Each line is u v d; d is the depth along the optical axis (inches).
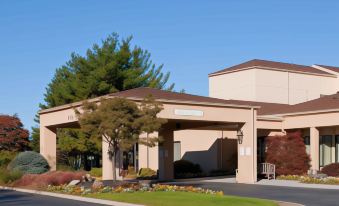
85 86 1841.8
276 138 1412.4
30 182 1061.8
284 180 1307.8
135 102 963.3
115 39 1963.6
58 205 735.7
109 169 1081.4
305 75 1953.7
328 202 776.9
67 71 2087.8
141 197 790.5
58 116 1209.4
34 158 1204.5
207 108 1180.5
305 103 1578.5
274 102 1873.8
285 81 1905.8
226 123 1280.8
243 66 1905.8
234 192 965.2
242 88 1895.9
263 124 1462.8
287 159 1384.1
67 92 1895.9
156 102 920.3
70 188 937.5
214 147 1670.8
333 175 1316.4
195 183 1219.9
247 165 1250.6
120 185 943.7
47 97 2076.8
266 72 1875.0
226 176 1528.1
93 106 906.7
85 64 1914.4
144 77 1941.4
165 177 1366.9
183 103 1137.4
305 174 1362.0
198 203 713.0
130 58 1994.3
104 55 1891.0
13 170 1159.6
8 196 894.4
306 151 1494.8
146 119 887.7
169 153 1381.6
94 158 2074.3
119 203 746.2
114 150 929.5
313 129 1405.0
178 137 1834.4
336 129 1440.7
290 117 1476.4
